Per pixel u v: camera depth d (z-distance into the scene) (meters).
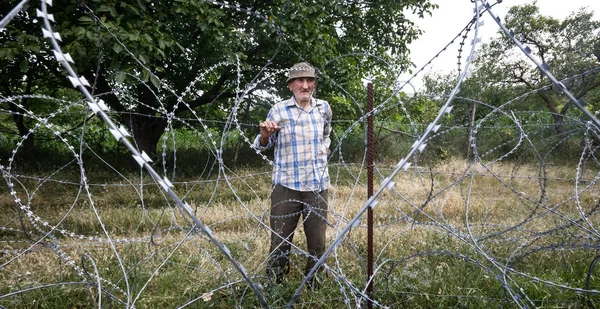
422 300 3.05
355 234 4.35
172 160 9.98
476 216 5.84
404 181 7.61
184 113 10.42
